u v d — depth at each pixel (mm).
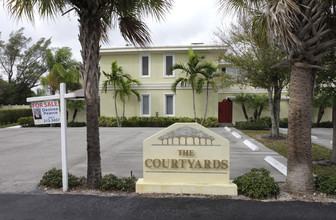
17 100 42406
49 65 21141
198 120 18094
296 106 4828
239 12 6051
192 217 4020
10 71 45344
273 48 10109
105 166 7363
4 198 4887
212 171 4977
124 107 18859
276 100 12289
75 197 4836
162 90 18688
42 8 4906
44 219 4043
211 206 4387
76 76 21000
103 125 18344
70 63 21391
